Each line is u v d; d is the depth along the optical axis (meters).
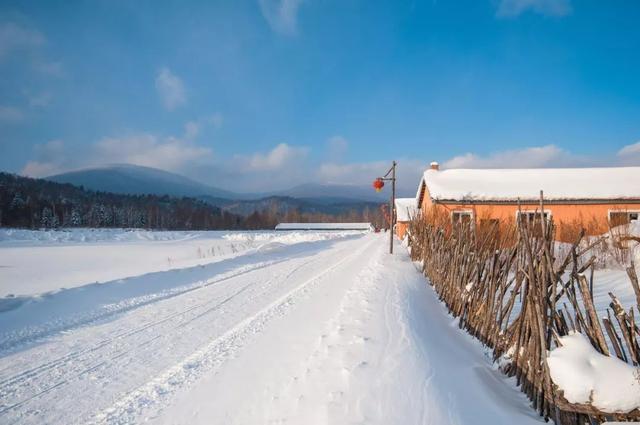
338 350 4.56
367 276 10.14
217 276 11.84
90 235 42.28
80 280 13.20
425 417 3.09
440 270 8.11
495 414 3.27
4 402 4.11
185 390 4.28
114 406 3.99
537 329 3.56
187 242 36.59
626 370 2.96
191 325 6.73
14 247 29.98
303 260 16.11
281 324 6.59
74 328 6.57
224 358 5.14
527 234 4.11
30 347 5.68
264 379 4.34
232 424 3.51
